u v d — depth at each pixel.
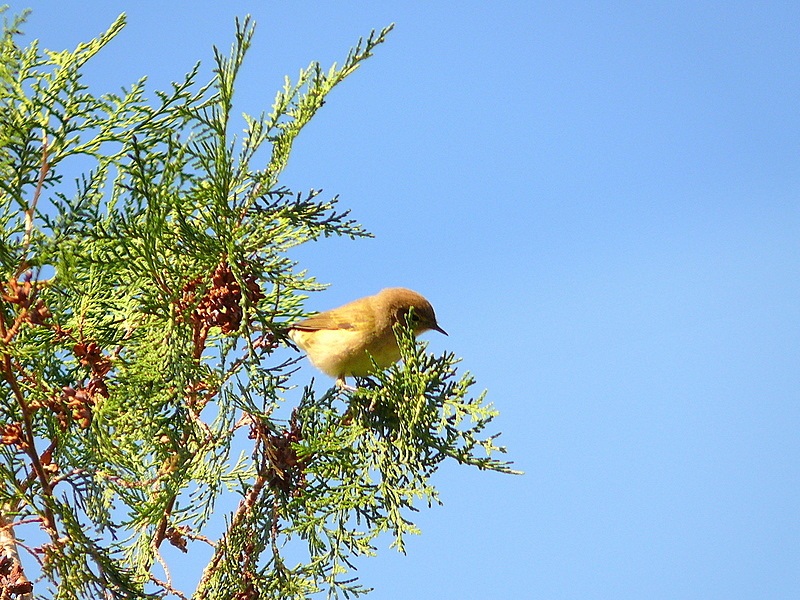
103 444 9.02
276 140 10.44
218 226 9.81
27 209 9.48
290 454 10.50
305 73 10.56
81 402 9.26
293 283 10.92
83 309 9.99
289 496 10.55
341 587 10.09
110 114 9.91
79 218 9.55
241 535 10.42
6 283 9.38
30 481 9.52
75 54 9.86
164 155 9.94
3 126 9.47
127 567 10.33
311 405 10.92
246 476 10.81
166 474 9.77
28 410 9.23
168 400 9.74
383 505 10.37
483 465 10.14
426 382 10.40
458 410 10.28
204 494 10.48
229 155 9.76
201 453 9.73
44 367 9.39
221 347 10.00
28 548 9.18
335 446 10.42
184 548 10.65
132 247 9.60
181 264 10.17
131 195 9.71
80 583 9.18
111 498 10.32
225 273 10.00
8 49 9.70
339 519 10.31
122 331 10.38
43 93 9.70
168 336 9.59
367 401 10.88
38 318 9.29
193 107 10.11
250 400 9.96
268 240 10.74
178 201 9.77
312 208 10.76
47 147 9.69
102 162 10.23
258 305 11.11
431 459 10.29
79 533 9.20
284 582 10.18
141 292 10.52
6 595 9.31
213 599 10.23
